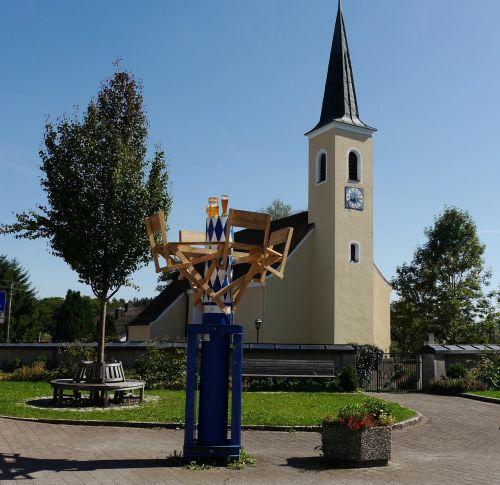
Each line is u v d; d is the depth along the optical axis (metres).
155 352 20.00
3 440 10.02
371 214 31.27
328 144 31.23
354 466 8.47
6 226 15.38
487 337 35.91
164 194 16.36
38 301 61.09
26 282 58.69
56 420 11.99
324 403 15.37
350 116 32.00
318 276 30.69
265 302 29.39
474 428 12.45
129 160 15.73
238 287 8.89
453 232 36.78
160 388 18.69
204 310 8.90
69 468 7.98
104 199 15.30
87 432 11.00
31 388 18.05
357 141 31.55
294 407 14.41
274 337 29.41
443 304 35.75
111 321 44.34
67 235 15.08
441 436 11.45
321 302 30.23
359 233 30.69
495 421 13.48
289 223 35.16
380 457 8.61
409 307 36.78
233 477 7.65
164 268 8.57
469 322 36.12
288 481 7.51
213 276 8.99
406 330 37.50
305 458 9.10
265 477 7.71
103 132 15.77
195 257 8.87
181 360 19.61
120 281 15.55
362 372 21.41
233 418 8.55
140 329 37.31
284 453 9.49
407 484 7.45
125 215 15.44
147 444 9.86
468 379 19.62
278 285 29.88
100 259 15.21
